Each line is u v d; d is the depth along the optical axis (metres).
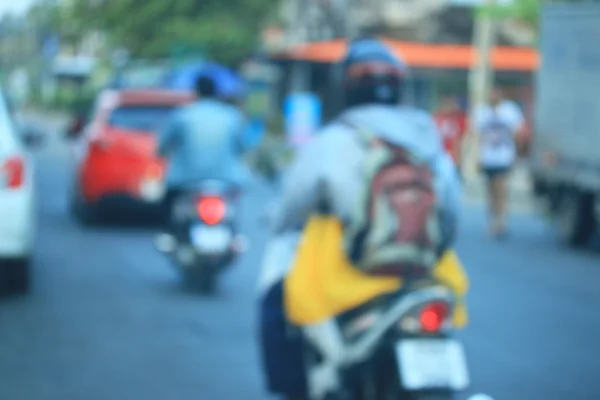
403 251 8.85
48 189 43.47
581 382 15.01
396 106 9.37
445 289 8.86
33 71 164.25
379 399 8.95
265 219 10.05
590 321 19.47
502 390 14.50
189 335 17.53
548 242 31.88
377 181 8.87
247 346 16.84
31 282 21.23
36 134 24.38
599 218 30.39
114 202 30.27
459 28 79.69
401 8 81.06
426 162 8.99
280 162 48.06
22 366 15.38
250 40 87.06
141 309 19.53
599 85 30.67
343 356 8.80
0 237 19.67
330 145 8.95
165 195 20.81
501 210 32.06
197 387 14.41
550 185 33.03
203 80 21.14
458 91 70.44
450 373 8.43
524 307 20.77
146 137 30.45
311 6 87.06
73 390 14.16
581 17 31.91
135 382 14.62
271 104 79.69
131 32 89.44
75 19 99.12
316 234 8.99
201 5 88.12
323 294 8.90
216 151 20.61
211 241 20.16
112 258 25.52
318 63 74.12
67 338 17.20
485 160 31.81
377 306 8.85
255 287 21.94
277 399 13.77
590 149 30.88
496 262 27.03
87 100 113.19
